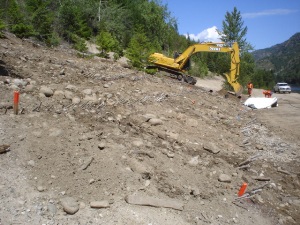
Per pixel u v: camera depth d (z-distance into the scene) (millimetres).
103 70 12820
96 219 4312
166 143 7207
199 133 8633
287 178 7215
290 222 5531
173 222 4605
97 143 6055
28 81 8281
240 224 5059
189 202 5215
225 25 40500
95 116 7359
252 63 39938
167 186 5484
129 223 4363
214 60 43625
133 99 9648
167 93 11922
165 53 38031
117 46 21812
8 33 14969
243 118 12656
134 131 7266
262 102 16891
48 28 17688
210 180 6152
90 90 8828
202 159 6969
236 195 5879
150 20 37875
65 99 7801
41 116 6477
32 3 17406
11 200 4262
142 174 5543
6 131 5605
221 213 5191
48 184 4723
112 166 5453
